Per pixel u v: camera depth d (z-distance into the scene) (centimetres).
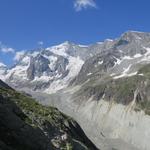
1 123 3809
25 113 5006
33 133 4266
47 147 4450
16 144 3709
